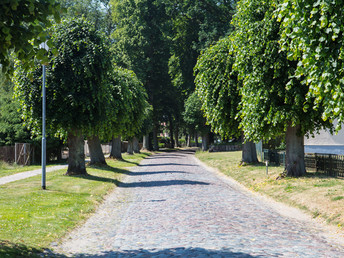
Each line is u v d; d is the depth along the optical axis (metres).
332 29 8.52
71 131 23.20
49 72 22.11
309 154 22.77
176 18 59.66
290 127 20.30
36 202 14.48
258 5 19.08
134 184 22.34
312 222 11.63
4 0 6.62
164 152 73.88
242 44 19.34
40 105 22.34
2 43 7.29
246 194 17.67
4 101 43.50
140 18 64.88
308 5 8.73
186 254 7.81
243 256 7.49
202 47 51.00
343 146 30.41
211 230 10.22
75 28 22.73
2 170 31.03
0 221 10.74
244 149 31.30
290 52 9.85
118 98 32.62
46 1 7.26
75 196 16.55
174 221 11.64
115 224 11.77
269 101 18.52
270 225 10.90
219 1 54.69
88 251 8.64
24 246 8.41
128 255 8.06
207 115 28.77
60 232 10.26
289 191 16.23
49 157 45.44
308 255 7.57
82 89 22.58
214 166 34.66
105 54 22.88
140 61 65.50
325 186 15.97
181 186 20.38
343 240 9.26
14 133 41.06
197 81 29.19
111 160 41.41
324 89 8.91
